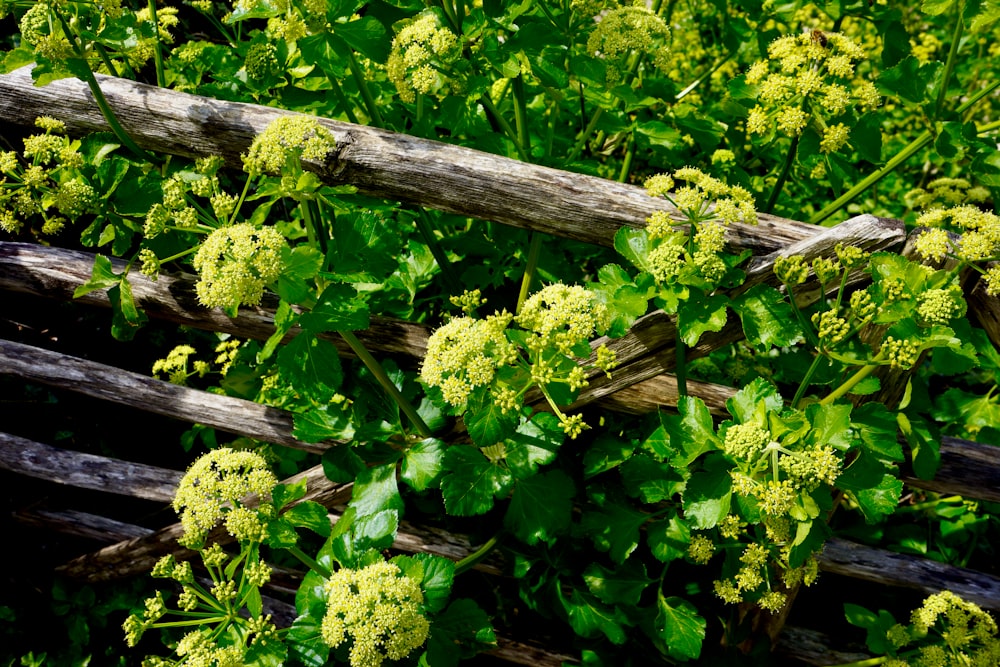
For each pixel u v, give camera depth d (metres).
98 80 2.32
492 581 2.95
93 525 3.27
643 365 2.29
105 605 3.21
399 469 2.58
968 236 1.85
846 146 2.45
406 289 2.70
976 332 2.24
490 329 1.90
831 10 2.69
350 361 2.77
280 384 2.87
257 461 2.00
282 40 2.34
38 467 3.10
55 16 2.05
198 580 3.23
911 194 3.91
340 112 2.78
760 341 1.97
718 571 2.55
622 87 2.40
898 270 1.84
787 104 2.31
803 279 1.93
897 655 2.32
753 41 3.01
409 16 2.43
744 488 1.84
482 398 1.99
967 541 3.09
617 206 2.09
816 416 1.87
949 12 3.14
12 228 2.26
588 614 2.37
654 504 2.60
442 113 2.35
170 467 3.69
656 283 1.99
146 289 2.63
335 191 2.15
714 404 2.42
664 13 3.52
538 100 3.09
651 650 2.56
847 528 2.81
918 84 2.31
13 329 3.57
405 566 1.96
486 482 2.16
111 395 2.93
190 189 2.13
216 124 2.23
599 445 2.33
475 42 2.30
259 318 2.61
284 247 1.84
